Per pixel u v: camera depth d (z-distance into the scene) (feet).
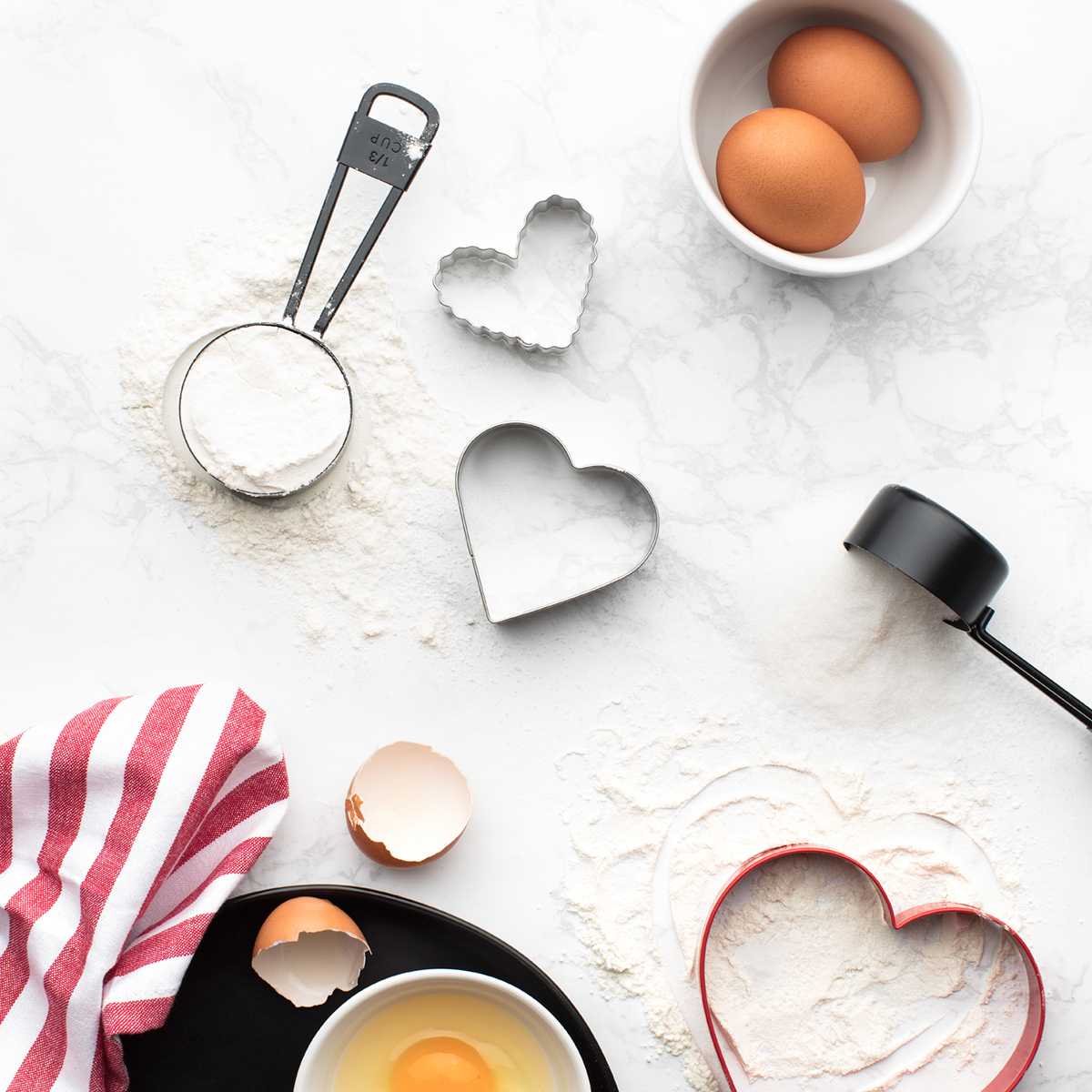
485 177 2.30
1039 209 2.31
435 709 2.28
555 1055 2.18
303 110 2.30
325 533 2.28
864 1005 2.25
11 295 2.29
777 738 2.29
